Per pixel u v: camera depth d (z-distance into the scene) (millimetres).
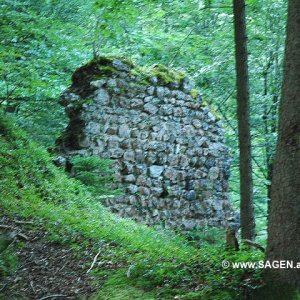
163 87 13078
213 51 18484
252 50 17234
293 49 4914
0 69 12797
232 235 6688
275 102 17438
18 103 15305
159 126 12961
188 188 13383
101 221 9117
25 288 5750
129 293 5375
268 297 4840
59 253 6824
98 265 6438
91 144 11922
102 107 12117
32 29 13422
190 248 9031
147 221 12477
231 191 19422
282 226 4898
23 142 11039
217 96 18516
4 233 7211
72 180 10914
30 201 8883
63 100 12180
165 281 5613
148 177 12664
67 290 5691
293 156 4863
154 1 12086
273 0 16375
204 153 13789
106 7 9609
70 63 15430
